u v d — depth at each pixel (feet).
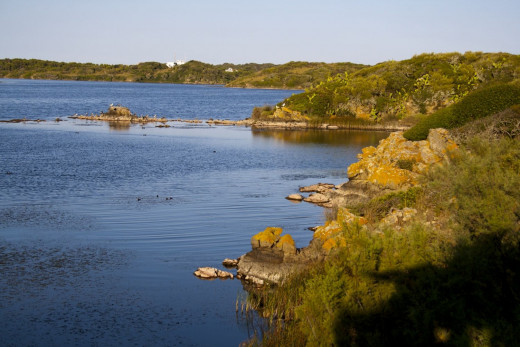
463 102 145.79
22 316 60.03
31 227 94.22
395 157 118.42
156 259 78.95
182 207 111.34
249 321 59.21
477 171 54.19
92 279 71.05
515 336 39.34
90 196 120.37
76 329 57.26
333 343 42.65
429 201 75.46
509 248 44.75
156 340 55.06
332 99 358.02
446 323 40.42
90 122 334.85
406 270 44.62
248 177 151.53
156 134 272.51
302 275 64.28
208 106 558.15
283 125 330.34
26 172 148.66
